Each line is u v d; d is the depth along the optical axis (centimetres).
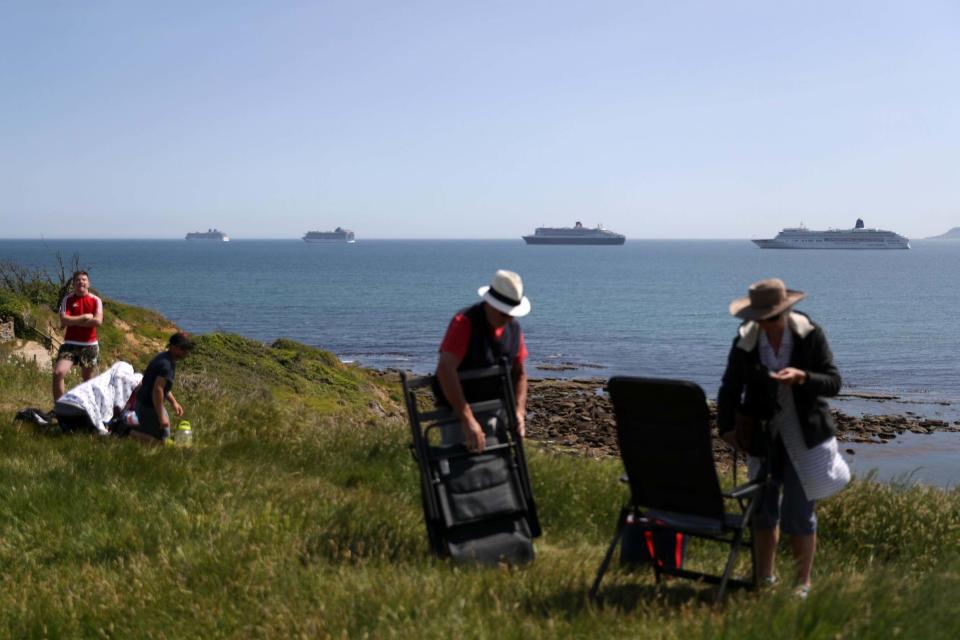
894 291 11444
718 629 458
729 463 2147
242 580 609
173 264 19262
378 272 16138
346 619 525
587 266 19712
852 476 994
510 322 679
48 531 745
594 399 3469
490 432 670
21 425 1103
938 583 534
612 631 487
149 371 1073
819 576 667
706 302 9300
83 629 570
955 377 4419
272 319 7056
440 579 585
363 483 978
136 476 890
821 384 561
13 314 2047
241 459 1016
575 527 855
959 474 2433
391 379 3350
